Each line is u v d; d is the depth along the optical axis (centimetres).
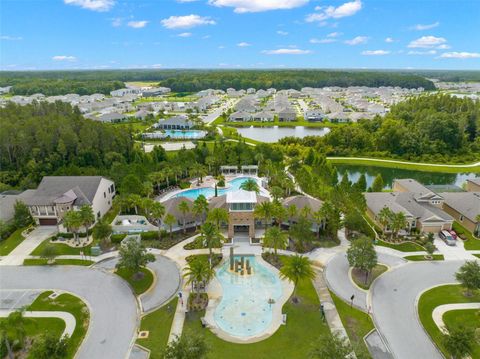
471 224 7450
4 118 11606
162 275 5962
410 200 8056
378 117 17375
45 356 3756
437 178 12344
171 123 18750
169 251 6769
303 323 4775
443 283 5719
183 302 5241
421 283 5722
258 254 6650
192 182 10725
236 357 4181
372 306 5141
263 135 18000
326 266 6219
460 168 12988
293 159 11625
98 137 11494
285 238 6131
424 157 13900
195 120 19862
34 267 6219
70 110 13900
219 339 4475
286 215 7300
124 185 8712
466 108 17600
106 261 6412
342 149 14688
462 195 8338
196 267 5138
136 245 5753
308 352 3881
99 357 4191
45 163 10500
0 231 7081
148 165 10575
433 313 4984
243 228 7581
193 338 3788
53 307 5119
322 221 7388
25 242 7094
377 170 13188
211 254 6378
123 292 5500
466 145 14962
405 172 12888
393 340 4475
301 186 9694
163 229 7475
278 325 4741
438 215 7425
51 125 10931
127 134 12581
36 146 10638
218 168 11669
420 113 17238
